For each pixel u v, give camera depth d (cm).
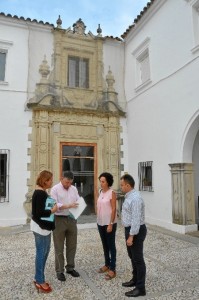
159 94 880
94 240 686
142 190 955
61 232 430
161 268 476
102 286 403
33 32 1004
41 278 386
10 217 895
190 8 748
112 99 1078
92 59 1090
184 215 747
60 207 420
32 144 950
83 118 1034
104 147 1056
